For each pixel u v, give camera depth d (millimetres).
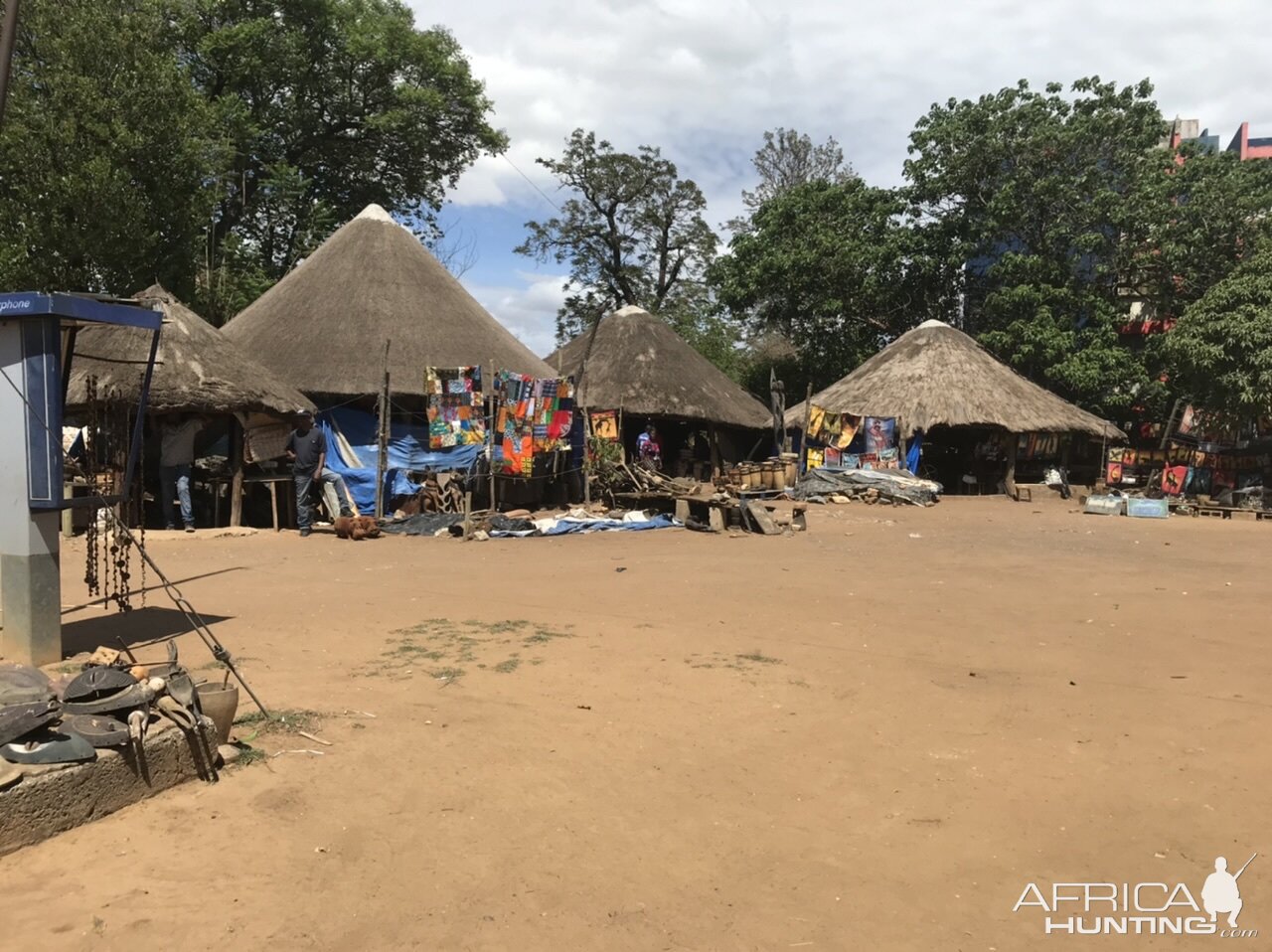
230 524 15492
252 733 4914
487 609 8484
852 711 5723
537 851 3805
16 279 19875
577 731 5219
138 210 20516
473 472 16703
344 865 3633
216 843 3750
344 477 16281
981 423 25750
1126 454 28328
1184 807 4359
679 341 30703
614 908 3379
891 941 3221
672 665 6637
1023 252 31859
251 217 33781
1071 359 29297
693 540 14664
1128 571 11852
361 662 6500
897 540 15203
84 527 13445
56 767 3752
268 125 32375
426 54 33875
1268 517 22219
